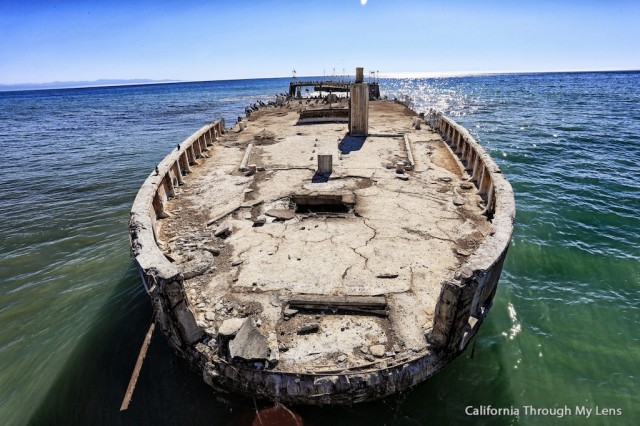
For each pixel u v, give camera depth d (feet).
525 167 65.46
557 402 20.75
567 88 280.92
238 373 16.26
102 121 158.51
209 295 20.66
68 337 26.37
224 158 47.75
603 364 23.36
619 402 20.79
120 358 23.48
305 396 15.83
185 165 42.50
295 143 52.70
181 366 20.76
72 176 68.18
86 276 34.78
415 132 57.88
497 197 26.63
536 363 23.38
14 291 32.99
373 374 15.87
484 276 17.29
